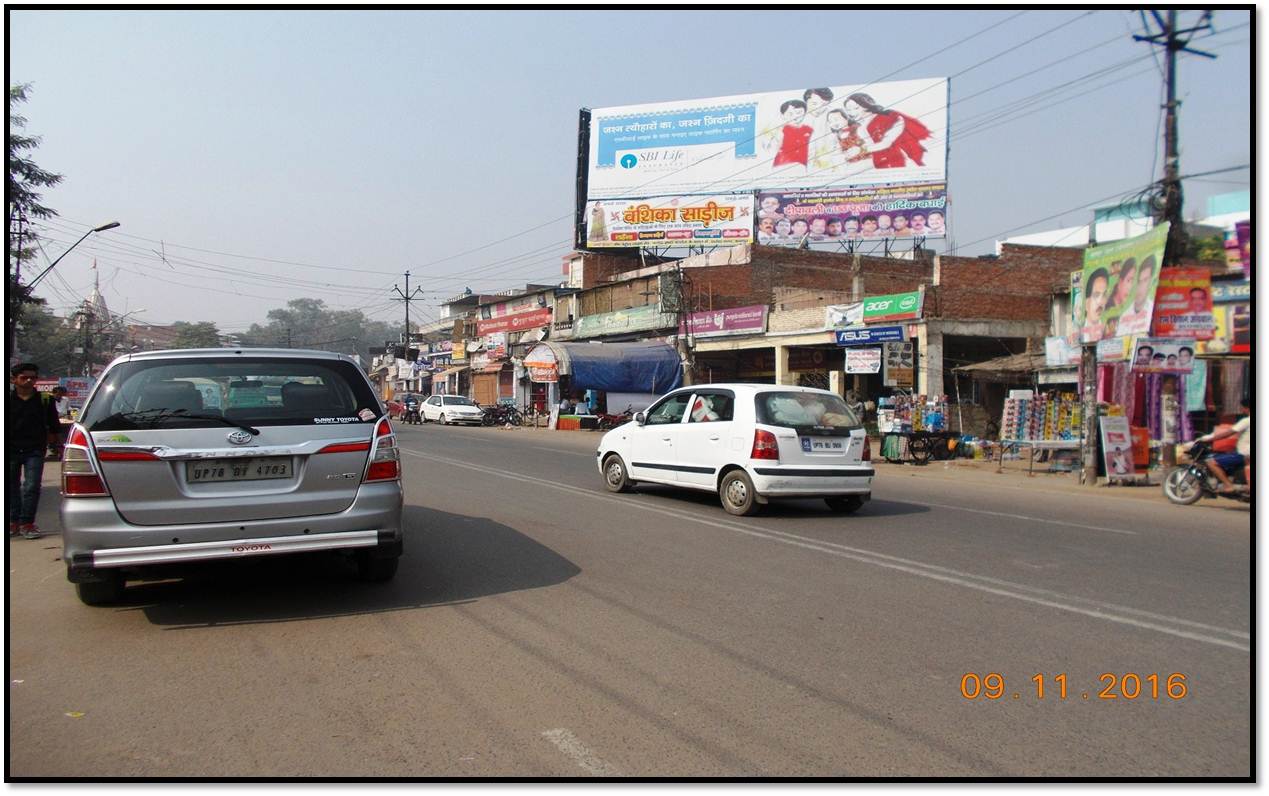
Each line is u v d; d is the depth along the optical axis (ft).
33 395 28.40
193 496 17.28
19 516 28.22
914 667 14.88
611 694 13.60
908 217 106.52
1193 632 16.99
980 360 85.15
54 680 14.40
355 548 18.34
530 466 52.65
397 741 11.91
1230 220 51.93
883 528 29.63
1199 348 54.44
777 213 112.37
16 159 77.71
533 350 105.81
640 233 119.65
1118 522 32.42
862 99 108.68
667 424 35.78
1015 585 20.90
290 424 18.12
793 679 14.26
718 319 97.71
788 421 31.76
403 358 209.05
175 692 13.82
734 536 27.63
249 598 19.70
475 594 19.98
